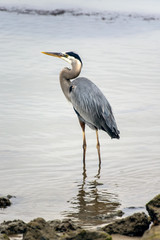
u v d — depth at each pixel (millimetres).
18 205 10820
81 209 10617
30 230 8297
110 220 9930
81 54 26469
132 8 39031
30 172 12805
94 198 11234
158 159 13766
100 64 24719
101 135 16016
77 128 16422
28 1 39625
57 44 28375
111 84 21484
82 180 12367
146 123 16859
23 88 20500
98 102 14148
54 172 12867
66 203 10969
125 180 12328
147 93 20406
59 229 9047
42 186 11930
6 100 18891
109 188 11852
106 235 8172
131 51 27625
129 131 16125
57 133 15859
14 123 16531
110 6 39375
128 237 8867
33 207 10719
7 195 11266
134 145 14938
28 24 33344
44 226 8469
